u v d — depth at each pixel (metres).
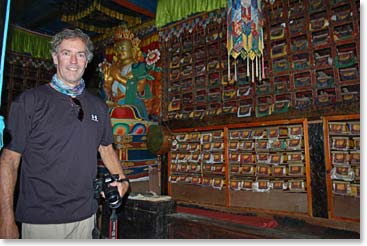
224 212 4.48
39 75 6.94
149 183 5.27
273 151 4.14
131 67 5.86
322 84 3.74
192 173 5.03
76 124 1.80
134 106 5.30
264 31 4.27
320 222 3.56
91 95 2.05
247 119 4.41
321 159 3.65
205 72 4.99
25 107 1.67
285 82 4.10
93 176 1.88
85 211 1.79
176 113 5.38
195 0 4.51
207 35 5.00
